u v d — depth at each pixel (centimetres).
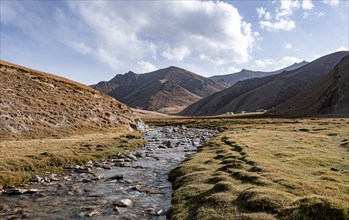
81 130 6450
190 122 12756
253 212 1576
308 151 3509
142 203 2050
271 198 1661
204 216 1602
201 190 2072
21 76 7175
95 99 8506
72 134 5981
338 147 3925
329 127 7031
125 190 2383
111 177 2798
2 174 2562
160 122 13925
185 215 1700
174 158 3922
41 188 2434
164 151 4566
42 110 6284
